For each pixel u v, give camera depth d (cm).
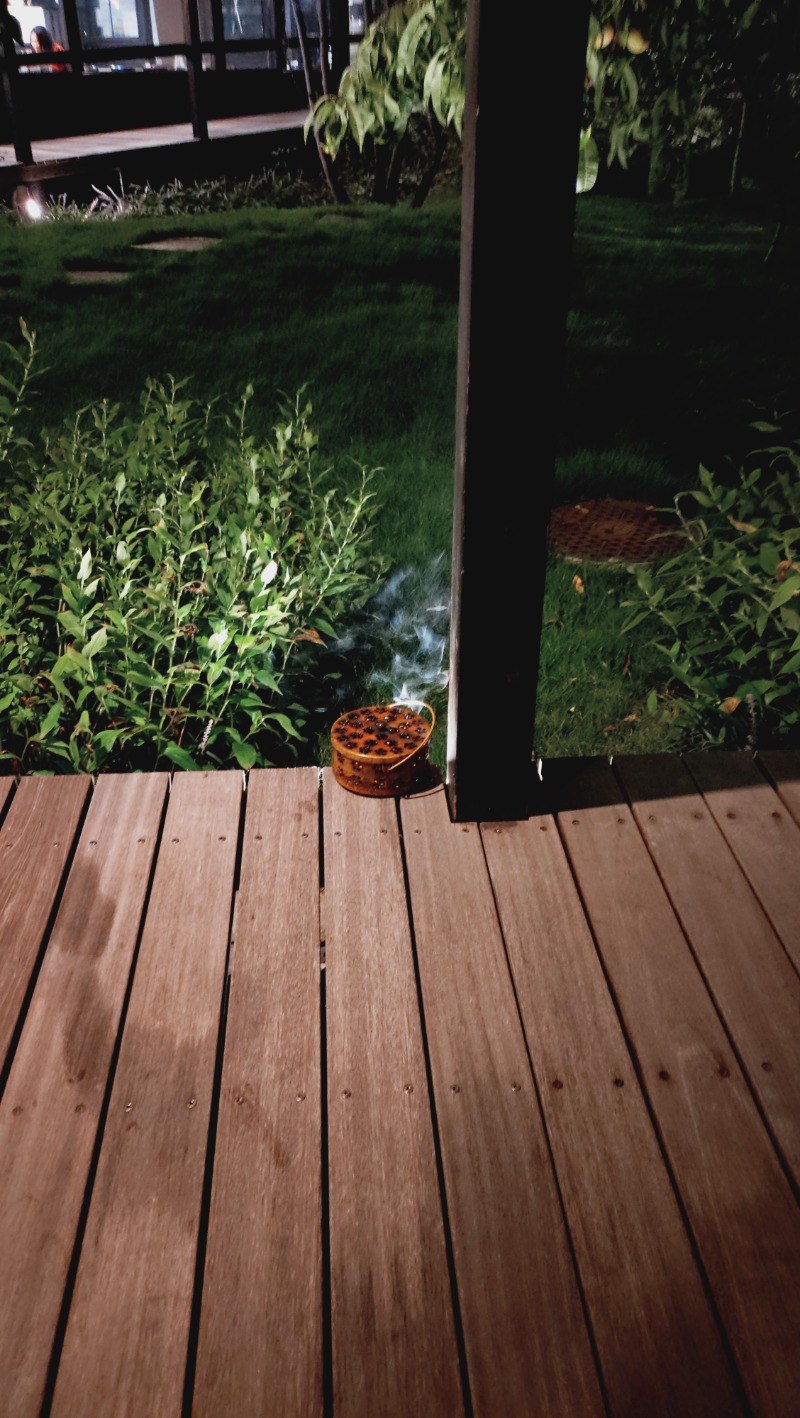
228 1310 162
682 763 292
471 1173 183
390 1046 207
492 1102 196
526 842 261
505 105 186
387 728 284
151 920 238
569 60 183
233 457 466
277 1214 176
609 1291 165
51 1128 190
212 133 1265
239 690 345
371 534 473
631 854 258
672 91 402
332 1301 164
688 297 862
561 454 577
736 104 499
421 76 376
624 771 288
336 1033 210
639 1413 150
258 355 708
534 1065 203
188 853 259
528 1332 160
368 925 236
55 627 378
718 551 353
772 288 888
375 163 1159
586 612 421
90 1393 152
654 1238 173
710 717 353
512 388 214
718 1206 178
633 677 387
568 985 221
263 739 360
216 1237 172
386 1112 194
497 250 199
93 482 420
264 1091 198
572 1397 152
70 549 365
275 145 1295
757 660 356
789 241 1007
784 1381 153
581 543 476
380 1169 183
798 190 615
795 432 612
